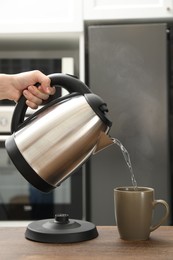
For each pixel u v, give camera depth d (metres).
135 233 0.71
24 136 0.68
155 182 1.37
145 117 1.38
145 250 0.66
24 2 1.46
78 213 1.42
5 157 1.45
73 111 0.68
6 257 0.63
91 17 1.43
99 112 0.67
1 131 1.39
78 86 0.71
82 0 1.44
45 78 0.71
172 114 1.43
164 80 1.38
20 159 0.67
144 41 1.38
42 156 0.67
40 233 0.71
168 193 1.36
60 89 1.14
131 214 0.71
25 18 1.46
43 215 1.45
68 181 1.43
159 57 1.38
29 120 0.71
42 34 1.48
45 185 0.68
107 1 1.43
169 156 1.37
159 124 1.37
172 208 1.37
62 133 0.67
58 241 0.70
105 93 1.39
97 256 0.63
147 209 0.72
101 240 0.72
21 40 1.58
